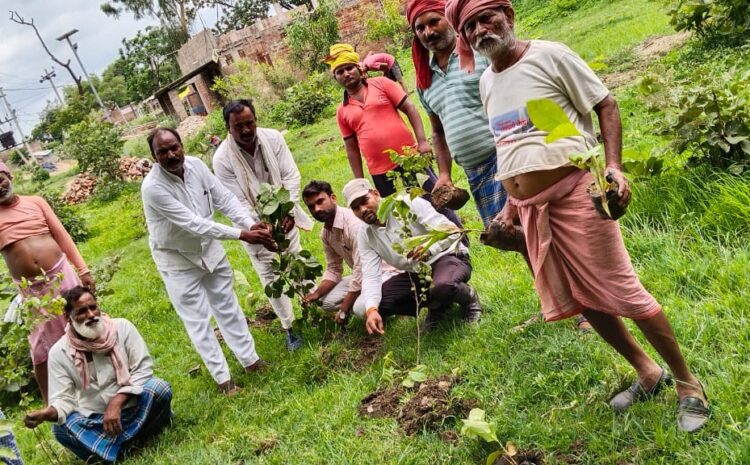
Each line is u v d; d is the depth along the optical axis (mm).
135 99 66250
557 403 3627
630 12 16078
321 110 22422
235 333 5715
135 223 16609
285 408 4812
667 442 3002
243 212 5645
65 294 4902
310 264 5277
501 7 3053
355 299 5594
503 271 5465
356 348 5355
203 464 4418
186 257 5508
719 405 3104
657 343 3092
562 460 3232
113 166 23547
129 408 5000
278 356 5875
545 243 3166
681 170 5426
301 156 15805
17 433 6082
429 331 5105
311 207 5520
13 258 6016
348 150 6328
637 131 7059
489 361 4238
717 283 4023
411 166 4996
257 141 5812
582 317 4207
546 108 2682
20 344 4820
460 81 4312
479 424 3273
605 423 3312
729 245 4402
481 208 4633
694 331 3688
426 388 4188
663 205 5148
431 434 3822
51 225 6301
